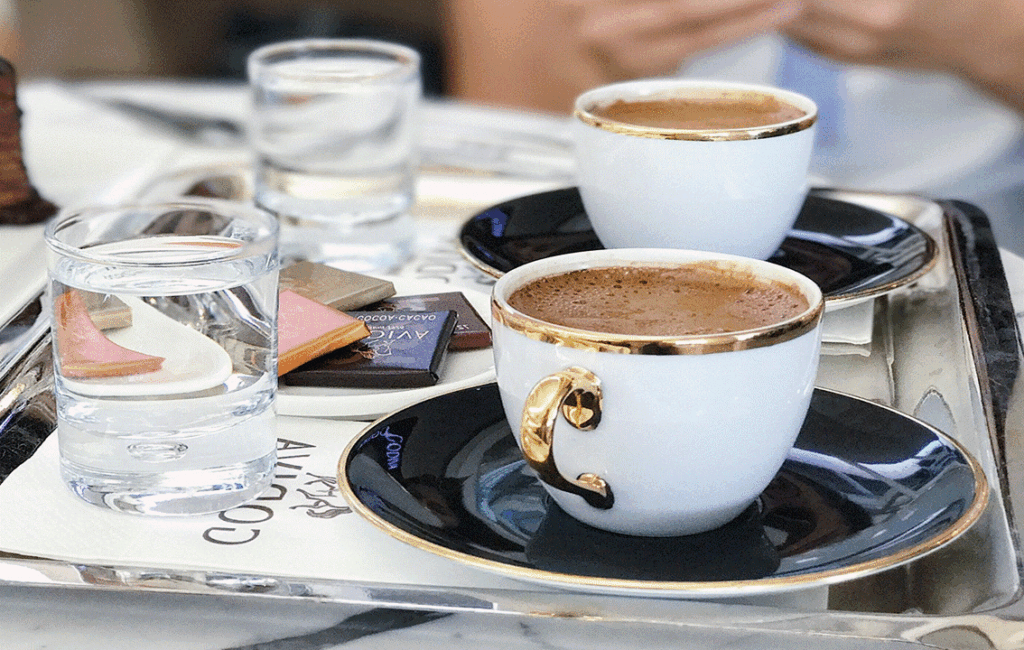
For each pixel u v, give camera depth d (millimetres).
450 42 1735
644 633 510
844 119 1522
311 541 541
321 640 515
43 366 628
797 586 501
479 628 516
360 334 615
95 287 545
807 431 572
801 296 548
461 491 547
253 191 821
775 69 1518
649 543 533
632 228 679
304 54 815
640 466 524
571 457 530
